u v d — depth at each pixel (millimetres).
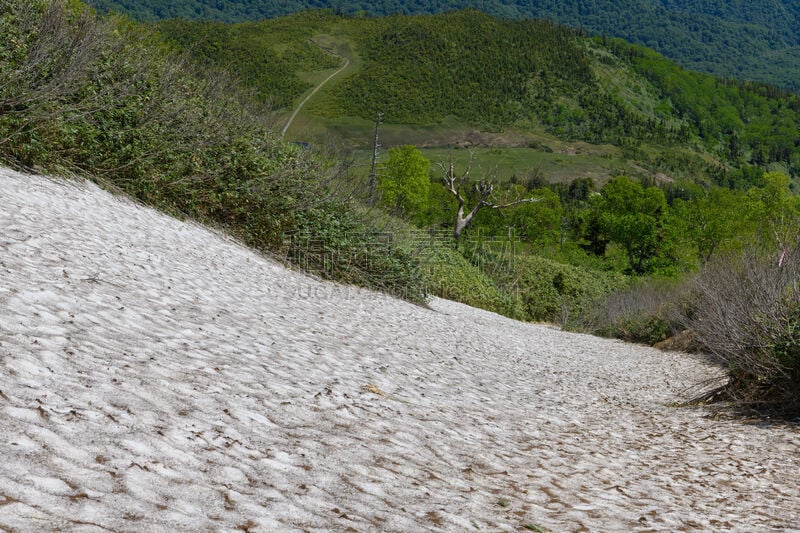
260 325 9250
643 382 13805
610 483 5773
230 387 5906
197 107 17656
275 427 5258
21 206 10492
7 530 2779
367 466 4910
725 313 11188
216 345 7324
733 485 6156
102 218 12117
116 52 16547
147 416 4629
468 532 4008
